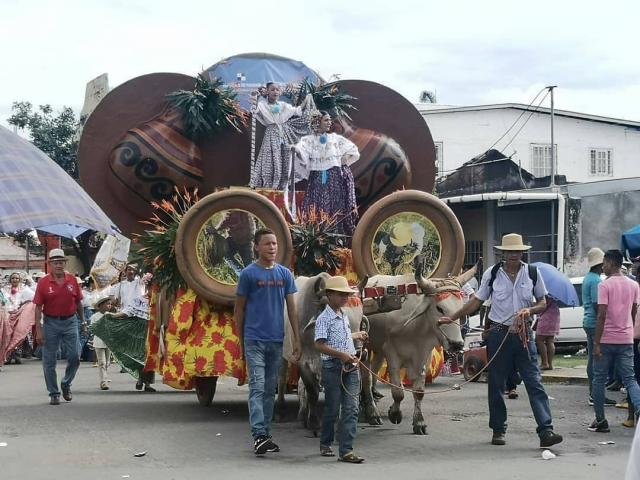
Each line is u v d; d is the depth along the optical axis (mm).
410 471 8070
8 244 49156
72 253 35812
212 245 11211
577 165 42188
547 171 41812
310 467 8242
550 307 16469
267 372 9141
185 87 13086
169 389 15211
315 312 9617
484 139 41344
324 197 12352
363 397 10984
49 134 39000
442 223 11570
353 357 8523
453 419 11438
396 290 10016
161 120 12969
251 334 9062
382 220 11547
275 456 8820
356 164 13344
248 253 11242
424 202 11539
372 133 13711
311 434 10227
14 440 9656
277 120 13062
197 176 12898
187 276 11117
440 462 8539
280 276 9211
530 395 9367
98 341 15039
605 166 42594
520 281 9516
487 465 8383
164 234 11539
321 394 13016
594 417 11617
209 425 10789
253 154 12922
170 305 11992
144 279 13047
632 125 42750
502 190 32656
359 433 10289
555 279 16344
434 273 11555
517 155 41531
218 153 13172
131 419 11305
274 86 13102
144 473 7902
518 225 29203
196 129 12758
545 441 9156
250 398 8977
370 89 14070
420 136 14078
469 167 32750
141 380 14750
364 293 10078
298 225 11648
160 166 12664
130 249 13000
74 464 8328
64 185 6754
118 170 12641
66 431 10297
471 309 9727
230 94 12977
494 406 9539
